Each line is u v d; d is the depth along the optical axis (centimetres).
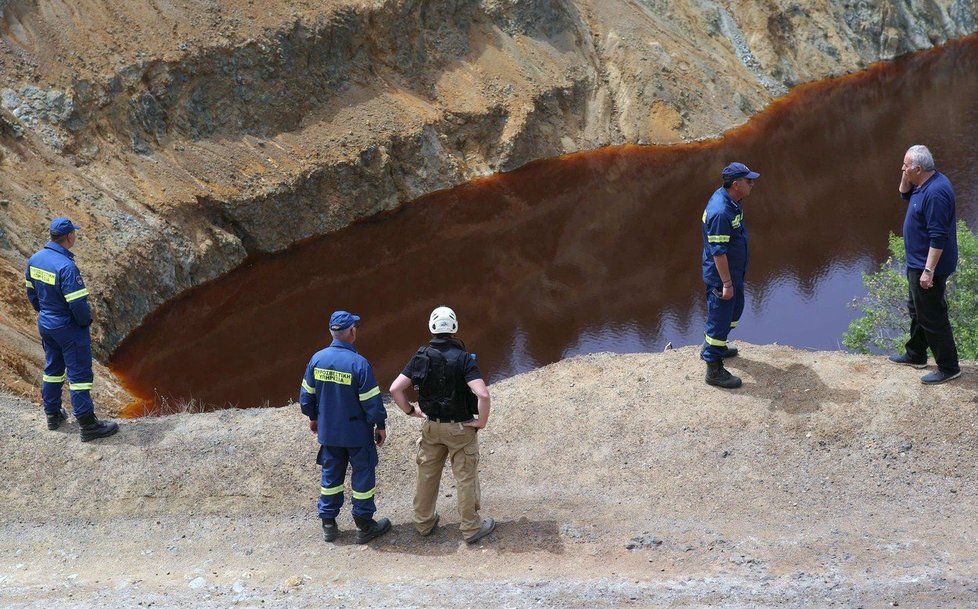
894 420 741
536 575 607
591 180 2877
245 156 2341
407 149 2661
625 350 1792
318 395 649
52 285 766
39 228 1806
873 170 2920
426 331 1898
